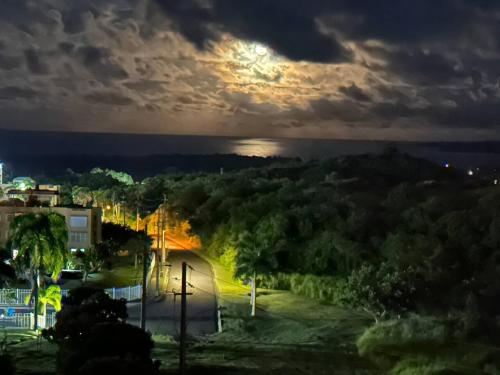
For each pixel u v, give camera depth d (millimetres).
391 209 84188
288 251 70938
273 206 85812
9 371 28891
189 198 106750
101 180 144750
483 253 65250
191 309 58219
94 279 65750
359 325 56188
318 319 58000
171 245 94312
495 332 51500
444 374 43281
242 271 61125
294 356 44750
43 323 50062
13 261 52156
